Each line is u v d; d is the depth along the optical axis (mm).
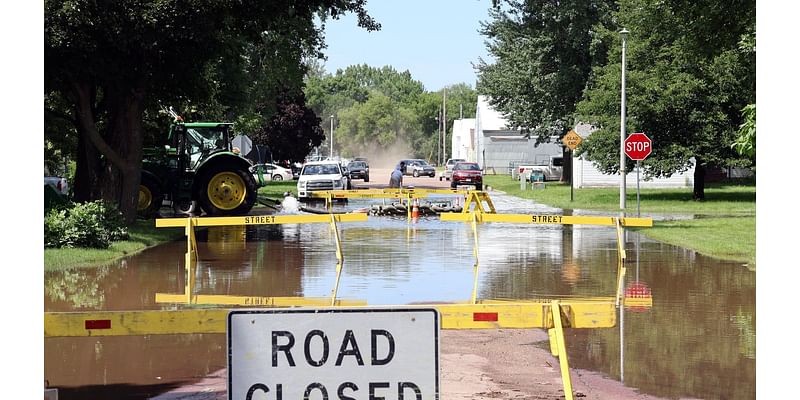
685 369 25688
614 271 47094
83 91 65438
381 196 92062
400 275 45438
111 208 60469
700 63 105188
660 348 28375
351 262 51469
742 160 109438
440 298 37531
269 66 138000
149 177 83562
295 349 15180
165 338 30344
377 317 15234
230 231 74125
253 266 49469
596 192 137875
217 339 30156
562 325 19859
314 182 126062
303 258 53688
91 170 70562
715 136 109062
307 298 37531
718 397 22766
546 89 154375
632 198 120625
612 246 61031
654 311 34875
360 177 195875
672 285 41750
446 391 23297
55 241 54406
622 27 123500
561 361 18984
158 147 90125
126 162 69562
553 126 158125
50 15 55406
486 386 23812
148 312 20078
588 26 147375
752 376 24797
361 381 15203
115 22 57312
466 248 59906
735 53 103188
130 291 40000
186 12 59406
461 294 38812
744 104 107688
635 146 86062
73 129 91688
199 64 69188
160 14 58062
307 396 15180
